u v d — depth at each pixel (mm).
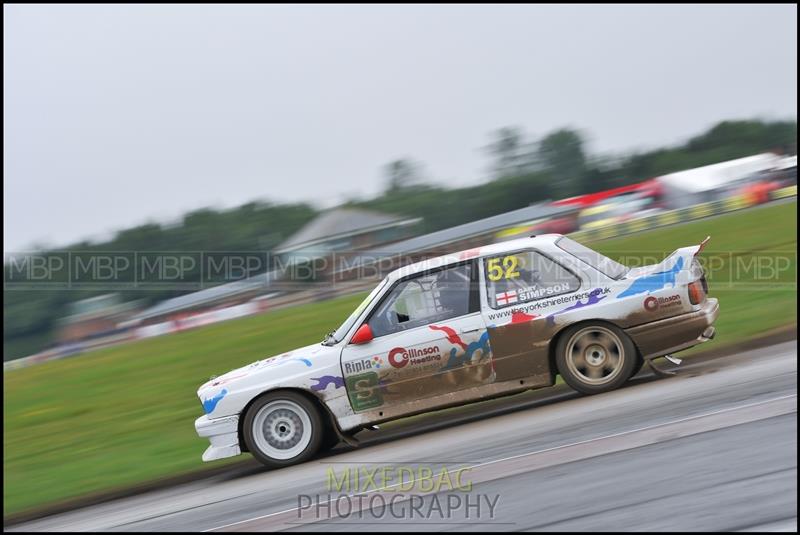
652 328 13992
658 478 9453
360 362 14141
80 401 31578
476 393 14125
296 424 14195
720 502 8500
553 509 9055
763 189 49594
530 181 98625
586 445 11211
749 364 14664
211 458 14141
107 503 14297
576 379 14141
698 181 49500
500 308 14203
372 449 14109
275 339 35000
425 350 14117
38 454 22172
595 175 99688
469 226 50094
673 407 12320
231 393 14148
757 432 10453
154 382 31797
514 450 11711
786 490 8523
